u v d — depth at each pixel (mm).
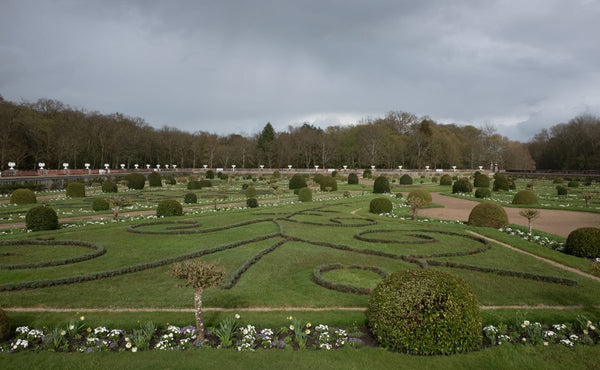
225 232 17266
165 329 7605
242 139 110312
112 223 19719
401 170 83125
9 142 56000
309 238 16094
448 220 22344
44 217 18172
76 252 13625
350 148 100312
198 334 7121
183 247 14344
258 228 18219
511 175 85125
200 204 29859
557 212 25453
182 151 98000
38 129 61719
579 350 6766
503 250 14406
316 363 6203
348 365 6141
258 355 6492
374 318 7020
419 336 6477
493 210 19109
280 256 13352
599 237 13367
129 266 11562
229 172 84812
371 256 13414
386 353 6527
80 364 6164
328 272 11383
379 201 24312
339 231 17688
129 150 83938
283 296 9477
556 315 8398
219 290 9906
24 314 8359
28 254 13359
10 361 6273
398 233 17375
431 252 13750
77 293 9656
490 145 101062
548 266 12305
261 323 7840
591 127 82688
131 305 8867
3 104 56031
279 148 98000
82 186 34562
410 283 6883
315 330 7598
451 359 6348
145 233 16859
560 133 92188
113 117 87875
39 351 6742
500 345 6926
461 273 11602
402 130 110438
